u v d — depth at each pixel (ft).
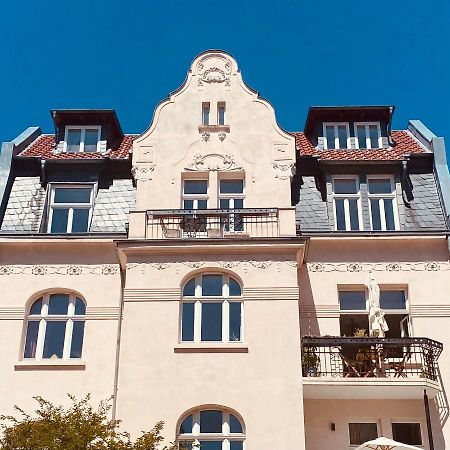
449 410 60.85
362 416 60.95
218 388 57.72
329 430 60.29
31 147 78.54
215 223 64.75
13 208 70.64
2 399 61.41
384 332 62.64
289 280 61.93
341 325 65.31
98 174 72.69
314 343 59.67
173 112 72.18
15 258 67.31
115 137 80.28
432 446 56.34
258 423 56.39
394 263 66.85
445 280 66.03
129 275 62.39
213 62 75.05
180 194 68.28
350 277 66.44
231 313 61.46
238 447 56.29
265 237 62.95
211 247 62.95
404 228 68.85
